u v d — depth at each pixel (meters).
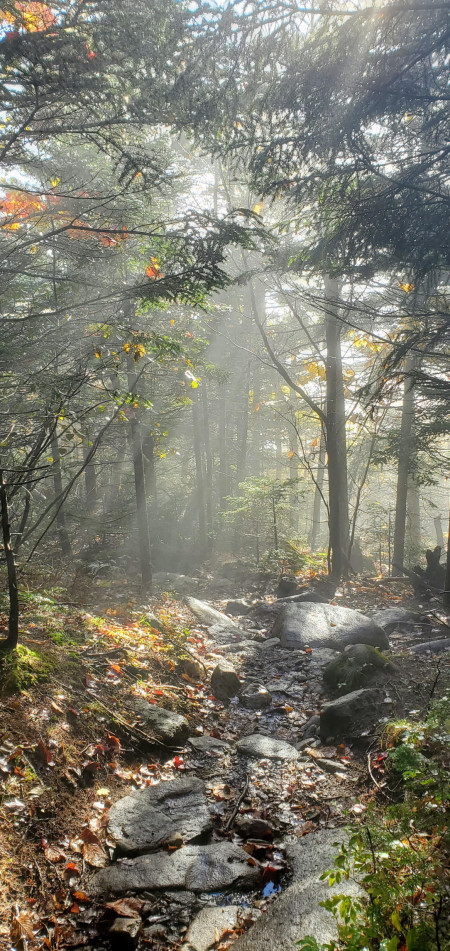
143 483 11.61
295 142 6.21
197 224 6.71
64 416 6.34
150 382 13.00
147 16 5.15
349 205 6.62
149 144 10.15
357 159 6.33
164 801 4.58
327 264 7.56
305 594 11.95
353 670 6.77
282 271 9.17
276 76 5.71
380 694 6.05
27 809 3.90
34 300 10.12
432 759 4.02
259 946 2.92
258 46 5.45
